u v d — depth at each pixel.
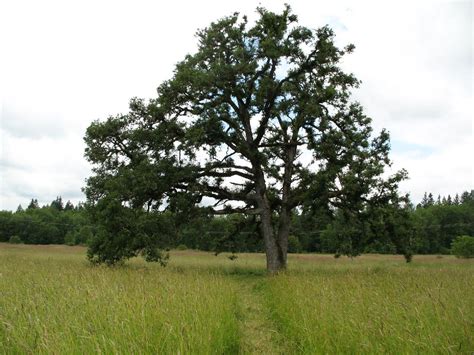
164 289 9.66
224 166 25.41
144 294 8.29
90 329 5.46
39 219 121.06
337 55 25.09
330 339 6.43
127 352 4.96
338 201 25.88
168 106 24.20
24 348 5.04
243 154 25.48
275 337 8.45
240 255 66.44
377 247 26.69
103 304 7.30
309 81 25.97
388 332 5.90
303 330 7.33
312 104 23.94
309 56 24.78
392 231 25.61
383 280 13.23
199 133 22.42
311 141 25.12
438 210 102.56
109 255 23.02
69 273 13.37
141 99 24.67
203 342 5.97
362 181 23.69
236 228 29.11
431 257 65.38
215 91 24.62
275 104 25.23
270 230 25.64
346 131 26.78
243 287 19.16
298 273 20.62
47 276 12.09
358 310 7.46
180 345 5.27
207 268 27.72
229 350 7.14
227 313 9.09
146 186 22.38
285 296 11.57
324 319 7.18
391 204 25.09
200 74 23.33
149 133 24.16
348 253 27.02
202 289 10.77
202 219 25.08
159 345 5.45
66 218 126.81
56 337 5.23
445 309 6.57
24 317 6.12
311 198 23.58
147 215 23.23
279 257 26.03
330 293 9.46
